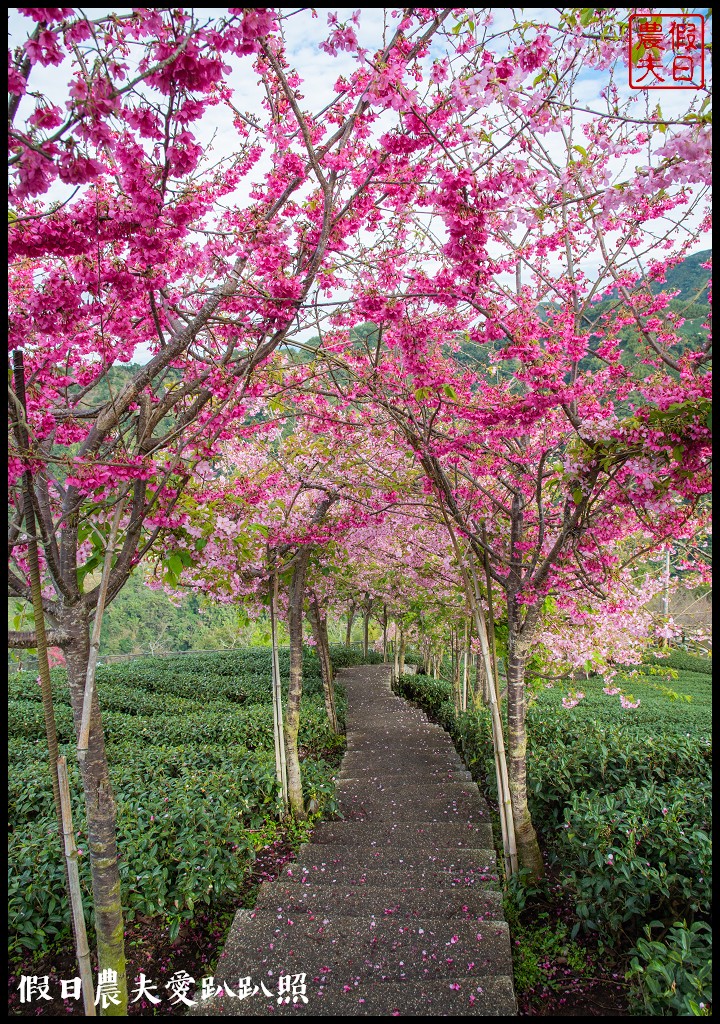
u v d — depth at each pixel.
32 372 2.91
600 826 3.97
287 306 3.00
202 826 4.63
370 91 2.52
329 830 5.79
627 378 3.74
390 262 3.42
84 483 2.55
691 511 3.64
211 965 3.79
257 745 8.29
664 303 3.51
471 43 2.58
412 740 9.30
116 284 2.48
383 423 4.88
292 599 6.43
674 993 2.79
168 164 2.26
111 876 2.73
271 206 3.09
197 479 4.20
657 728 8.25
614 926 3.61
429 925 3.87
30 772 6.16
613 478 3.71
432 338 3.79
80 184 2.10
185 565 4.64
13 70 1.98
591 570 4.42
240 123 3.18
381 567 10.16
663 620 6.12
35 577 2.53
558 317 3.40
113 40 2.02
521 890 4.33
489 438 3.93
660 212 3.27
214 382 2.98
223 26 2.14
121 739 8.48
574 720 7.17
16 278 2.77
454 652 10.16
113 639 33.94
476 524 5.15
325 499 6.07
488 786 6.90
